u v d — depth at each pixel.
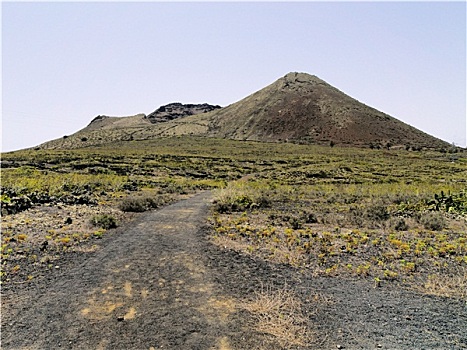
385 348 4.88
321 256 8.85
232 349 4.80
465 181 45.75
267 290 6.74
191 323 5.46
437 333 5.29
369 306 6.19
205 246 9.70
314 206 20.03
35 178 33.19
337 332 5.29
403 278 7.59
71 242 9.95
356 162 76.44
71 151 83.19
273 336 5.14
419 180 47.72
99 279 7.18
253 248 9.46
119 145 118.50
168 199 22.62
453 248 9.65
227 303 6.15
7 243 9.59
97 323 5.46
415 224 13.73
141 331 5.23
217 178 53.28
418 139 135.88
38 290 6.65
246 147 110.56
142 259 8.47
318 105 160.62
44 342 4.96
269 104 166.00
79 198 18.88
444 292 6.84
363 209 17.20
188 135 150.25
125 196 23.39
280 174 55.91
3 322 5.48
